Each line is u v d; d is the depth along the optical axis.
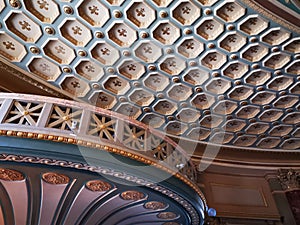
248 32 5.68
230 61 6.31
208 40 5.86
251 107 7.47
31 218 4.31
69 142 3.45
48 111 3.70
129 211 4.74
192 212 4.70
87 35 5.76
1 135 3.30
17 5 5.14
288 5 5.10
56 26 5.54
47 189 4.02
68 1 5.16
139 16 5.49
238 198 7.48
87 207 4.38
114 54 6.15
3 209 4.26
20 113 3.60
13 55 5.93
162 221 5.14
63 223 4.41
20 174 3.72
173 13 5.40
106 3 5.25
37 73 6.26
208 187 7.54
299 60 6.20
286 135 8.31
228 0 5.12
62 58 6.14
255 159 8.52
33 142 3.35
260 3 5.07
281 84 6.88
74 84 6.63
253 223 7.02
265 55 6.12
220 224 6.82
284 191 7.83
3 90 6.03
